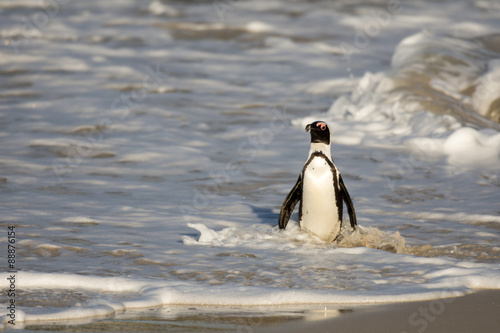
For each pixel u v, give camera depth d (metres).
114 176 31.14
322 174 21.14
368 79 46.97
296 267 18.30
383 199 27.92
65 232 21.95
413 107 41.91
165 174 31.67
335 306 15.03
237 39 65.00
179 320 13.98
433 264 18.53
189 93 48.28
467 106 43.72
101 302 14.97
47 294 15.64
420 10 76.38
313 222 21.64
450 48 51.78
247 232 22.16
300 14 74.44
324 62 57.72
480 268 18.02
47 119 41.06
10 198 26.66
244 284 16.70
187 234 22.23
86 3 79.06
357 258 19.28
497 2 80.25
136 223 23.55
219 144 37.31
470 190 29.41
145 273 17.58
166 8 75.88
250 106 45.47
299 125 41.19
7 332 13.08
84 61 55.62
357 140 37.94
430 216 25.36
